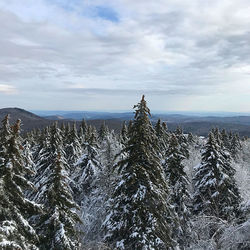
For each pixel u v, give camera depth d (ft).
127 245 45.78
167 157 70.03
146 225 44.88
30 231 31.68
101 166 83.15
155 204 46.83
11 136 33.17
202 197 70.18
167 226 50.47
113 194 49.14
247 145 201.87
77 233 41.57
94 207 78.43
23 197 32.73
